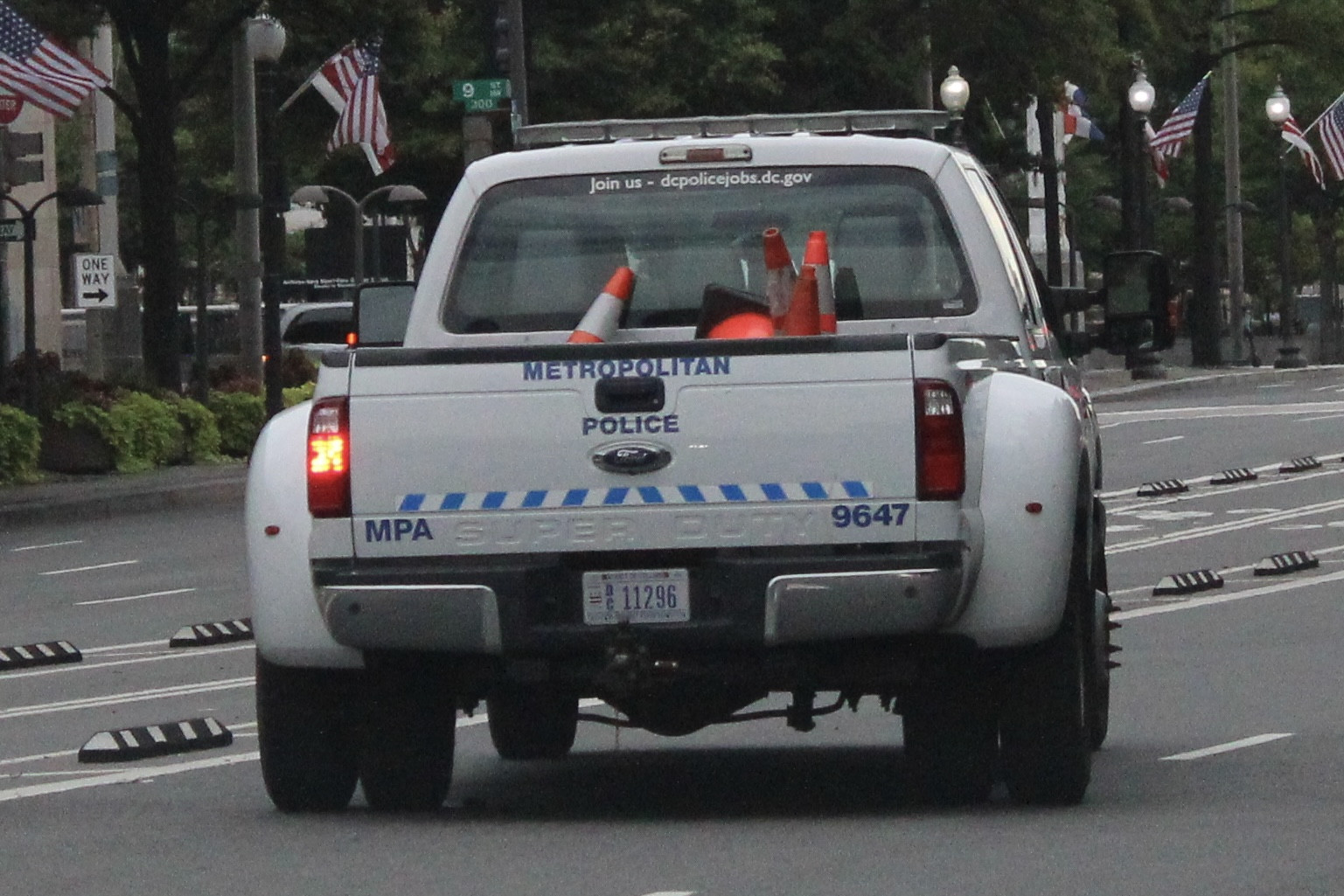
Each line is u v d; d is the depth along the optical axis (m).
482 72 147.50
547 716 30.11
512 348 22.81
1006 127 165.62
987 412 23.64
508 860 22.34
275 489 23.77
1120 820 24.33
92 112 125.56
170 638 48.06
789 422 22.56
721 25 152.25
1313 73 197.25
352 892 20.84
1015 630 23.31
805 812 25.59
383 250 154.38
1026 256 29.20
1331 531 64.31
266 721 24.94
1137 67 147.00
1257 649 40.84
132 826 25.19
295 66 147.00
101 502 81.75
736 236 26.61
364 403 22.97
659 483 22.66
